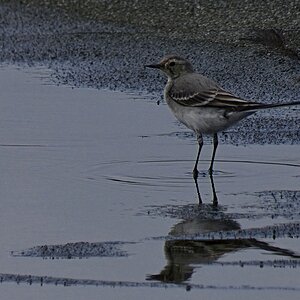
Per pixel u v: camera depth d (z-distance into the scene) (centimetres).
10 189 1561
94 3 2731
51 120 1906
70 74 2252
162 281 1239
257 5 2534
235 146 1789
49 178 1611
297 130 1872
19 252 1330
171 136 1833
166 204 1498
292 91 2106
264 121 1923
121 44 2455
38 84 2170
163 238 1362
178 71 1739
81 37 2528
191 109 1670
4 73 2262
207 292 1212
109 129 1859
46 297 1208
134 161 1697
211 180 1611
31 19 2683
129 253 1320
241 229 1386
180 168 1672
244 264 1277
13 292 1223
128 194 1541
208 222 1419
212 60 2294
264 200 1507
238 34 2411
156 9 2623
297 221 1413
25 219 1439
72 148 1758
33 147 1759
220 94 1650
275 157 1723
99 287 1230
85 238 1371
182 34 2470
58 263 1295
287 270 1259
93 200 1514
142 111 1975
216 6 2569
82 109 1983
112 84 2175
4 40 2530
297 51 2295
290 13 2475
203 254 1310
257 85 2144
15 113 1950
